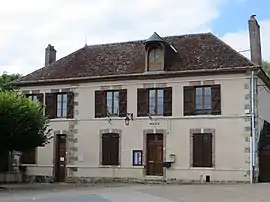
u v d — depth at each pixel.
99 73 27.44
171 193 18.33
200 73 24.89
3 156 27.23
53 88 28.39
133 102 26.25
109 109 26.88
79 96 27.62
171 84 25.55
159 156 25.53
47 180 27.70
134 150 25.97
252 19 26.23
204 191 19.08
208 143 24.55
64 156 27.91
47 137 26.75
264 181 24.17
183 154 24.94
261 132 25.12
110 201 15.54
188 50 26.84
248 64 24.27
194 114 24.95
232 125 24.17
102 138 26.81
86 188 21.77
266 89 27.22
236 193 18.17
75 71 28.45
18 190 20.84
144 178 25.55
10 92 25.09
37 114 24.03
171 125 25.31
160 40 25.83
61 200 15.91
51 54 31.91
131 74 26.25
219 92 24.55
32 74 29.75
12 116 22.83
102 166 26.64
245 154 23.81
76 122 27.52
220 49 26.08
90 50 30.12
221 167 24.16
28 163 28.62
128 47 29.05
